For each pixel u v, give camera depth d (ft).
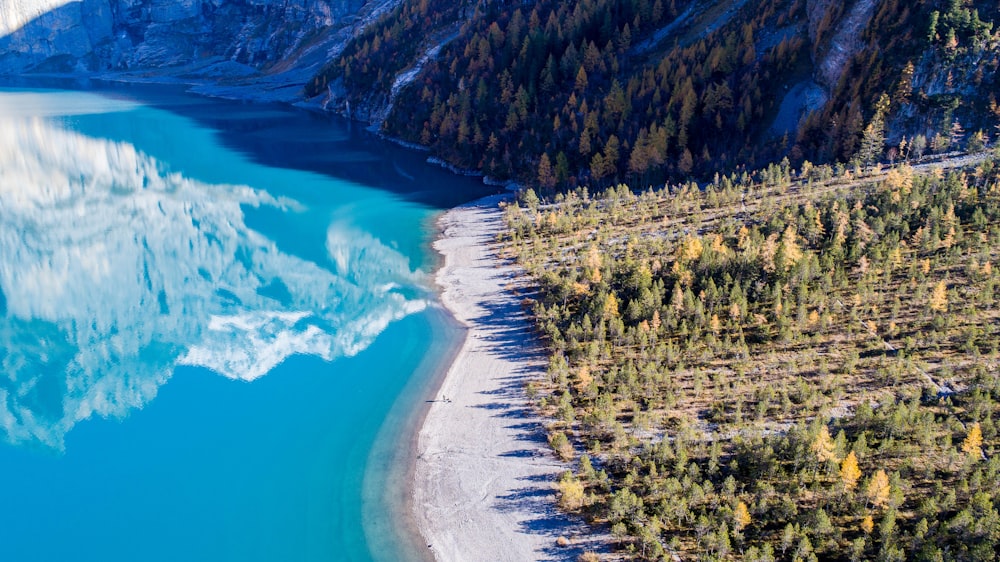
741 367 299.38
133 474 265.54
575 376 311.68
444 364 334.44
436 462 267.80
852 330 313.94
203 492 256.32
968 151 472.44
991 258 342.03
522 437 276.41
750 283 348.18
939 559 193.47
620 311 351.87
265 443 282.36
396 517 243.60
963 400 263.29
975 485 219.00
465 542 231.30
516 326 365.20
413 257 467.93
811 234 385.29
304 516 245.24
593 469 250.57
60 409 305.53
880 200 402.72
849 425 259.80
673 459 249.34
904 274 346.33
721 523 220.84
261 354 349.41
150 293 417.90
